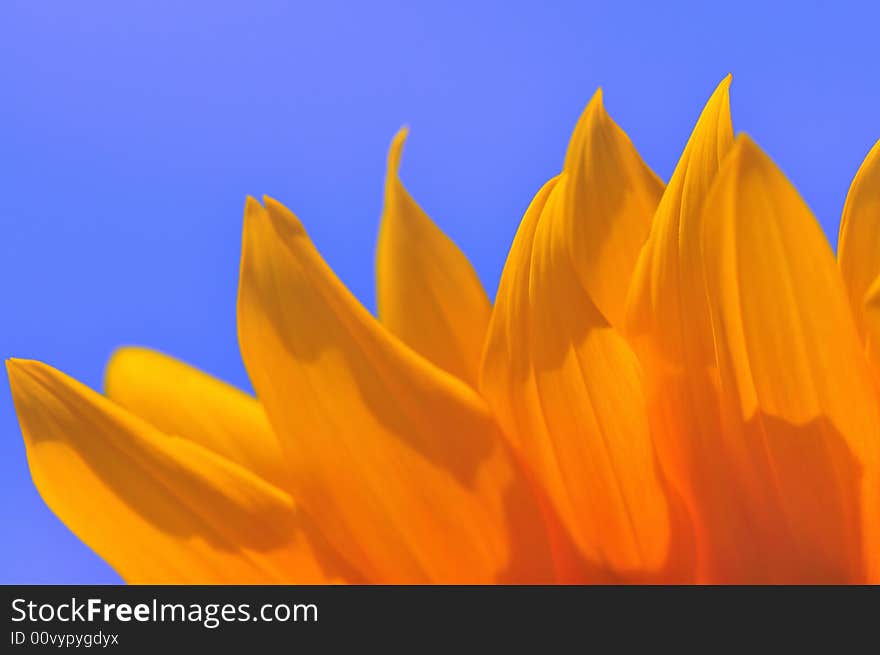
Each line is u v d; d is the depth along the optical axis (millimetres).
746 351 545
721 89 551
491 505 550
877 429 544
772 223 543
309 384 549
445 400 551
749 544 548
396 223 573
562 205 552
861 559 545
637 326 551
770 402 545
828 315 543
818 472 545
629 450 550
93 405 551
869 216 557
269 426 561
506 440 552
